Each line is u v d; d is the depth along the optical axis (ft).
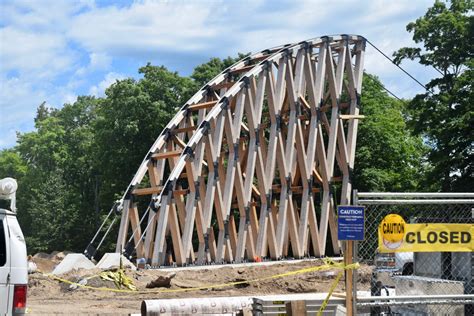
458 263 40.78
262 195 167.63
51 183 304.91
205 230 155.02
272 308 40.93
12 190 38.19
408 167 235.81
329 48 182.70
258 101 166.20
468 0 177.78
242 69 178.70
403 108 261.03
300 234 174.19
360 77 189.67
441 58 173.27
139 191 152.25
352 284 36.06
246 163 182.39
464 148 159.22
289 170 172.04
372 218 42.98
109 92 261.85
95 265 140.67
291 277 109.40
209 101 177.27
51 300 86.94
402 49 176.86
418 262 44.16
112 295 91.91
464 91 160.25
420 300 36.68
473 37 170.60
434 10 177.88
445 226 36.47
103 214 272.72
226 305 54.08
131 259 164.35
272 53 181.27
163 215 140.77
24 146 437.99
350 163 187.42
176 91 266.36
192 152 149.18
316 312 40.78
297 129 174.40
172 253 170.30
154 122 253.44
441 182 166.09
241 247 164.14
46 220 291.17
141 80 260.01
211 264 152.76
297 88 174.70
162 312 52.49
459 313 39.24
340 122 185.98
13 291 37.06
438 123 166.20
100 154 260.62
